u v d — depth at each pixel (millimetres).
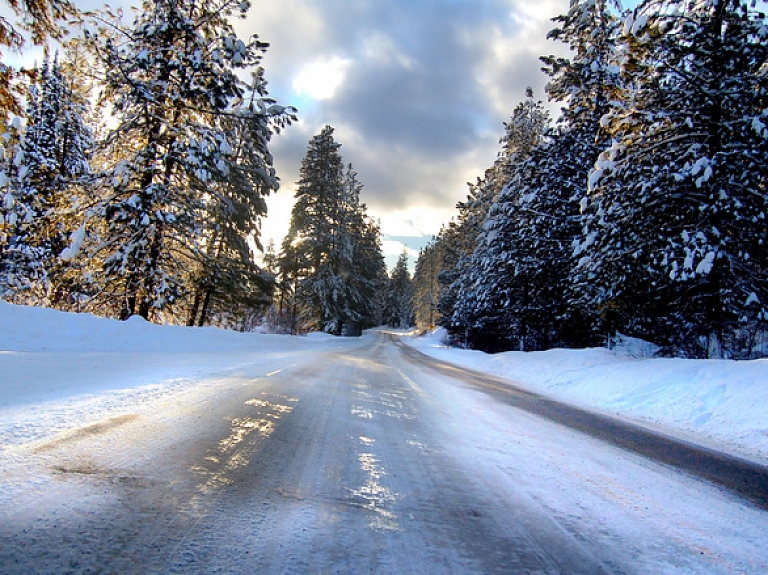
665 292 12312
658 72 10898
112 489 2137
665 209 11289
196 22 13906
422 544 1969
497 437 4301
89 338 8656
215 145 13352
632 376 9211
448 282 41562
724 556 2154
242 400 4551
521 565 1877
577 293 15555
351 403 5207
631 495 2969
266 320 31734
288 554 1749
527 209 19438
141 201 12633
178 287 13609
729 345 14930
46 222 13914
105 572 1493
